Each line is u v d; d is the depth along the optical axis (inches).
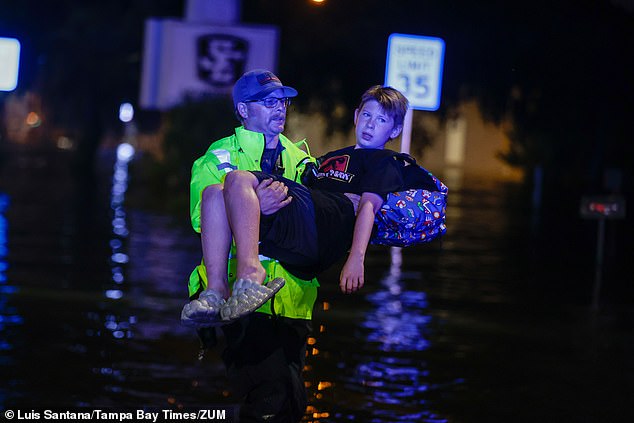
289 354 594.6
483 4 2960.1
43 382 893.2
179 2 4030.5
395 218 599.8
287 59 3154.5
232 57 2962.6
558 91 3181.6
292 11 3169.3
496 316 1299.2
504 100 3225.9
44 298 1296.8
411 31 3006.9
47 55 4402.1
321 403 864.9
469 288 1526.8
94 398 849.5
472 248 2041.1
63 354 998.4
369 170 599.5
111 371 940.6
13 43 2748.5
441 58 1579.7
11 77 2760.8
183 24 2974.9
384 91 617.9
